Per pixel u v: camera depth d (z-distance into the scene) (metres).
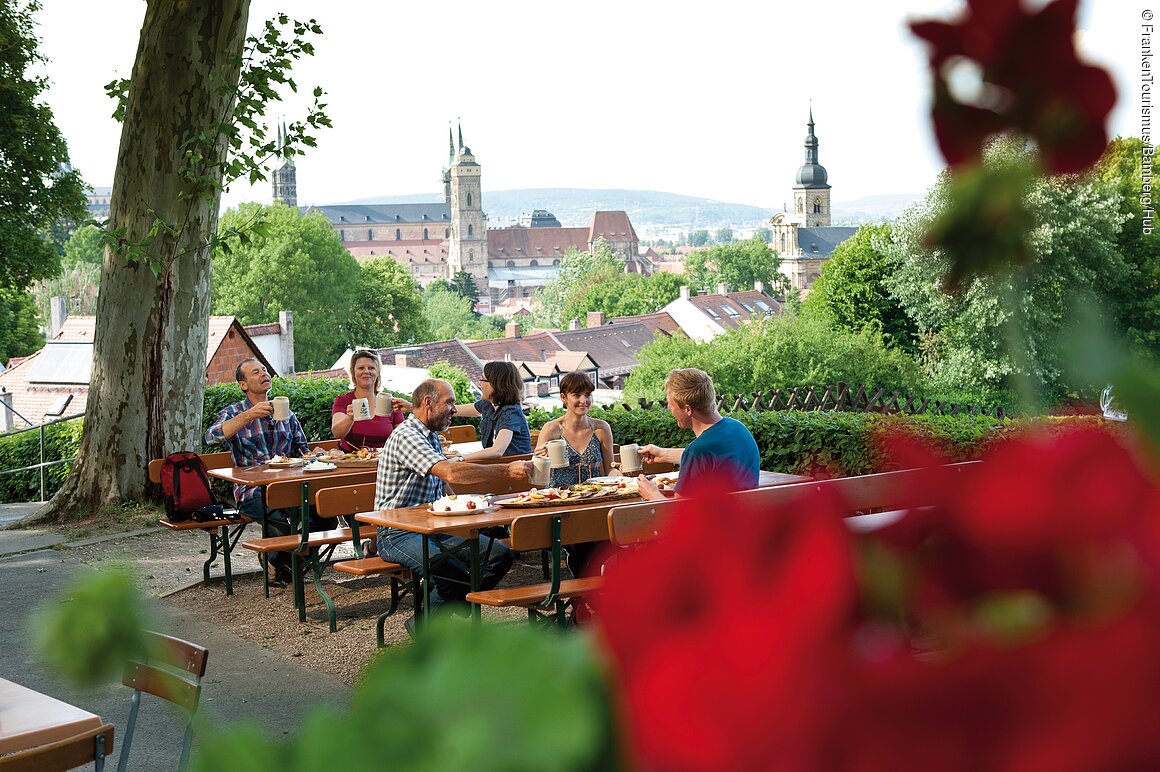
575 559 8.50
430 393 8.13
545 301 149.88
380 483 8.02
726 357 46.56
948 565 0.25
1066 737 0.22
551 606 6.87
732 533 0.25
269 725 0.30
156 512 12.86
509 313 188.38
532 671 0.27
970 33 0.27
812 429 12.26
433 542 7.59
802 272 175.75
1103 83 0.27
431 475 8.05
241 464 10.34
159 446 13.17
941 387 39.38
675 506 0.26
